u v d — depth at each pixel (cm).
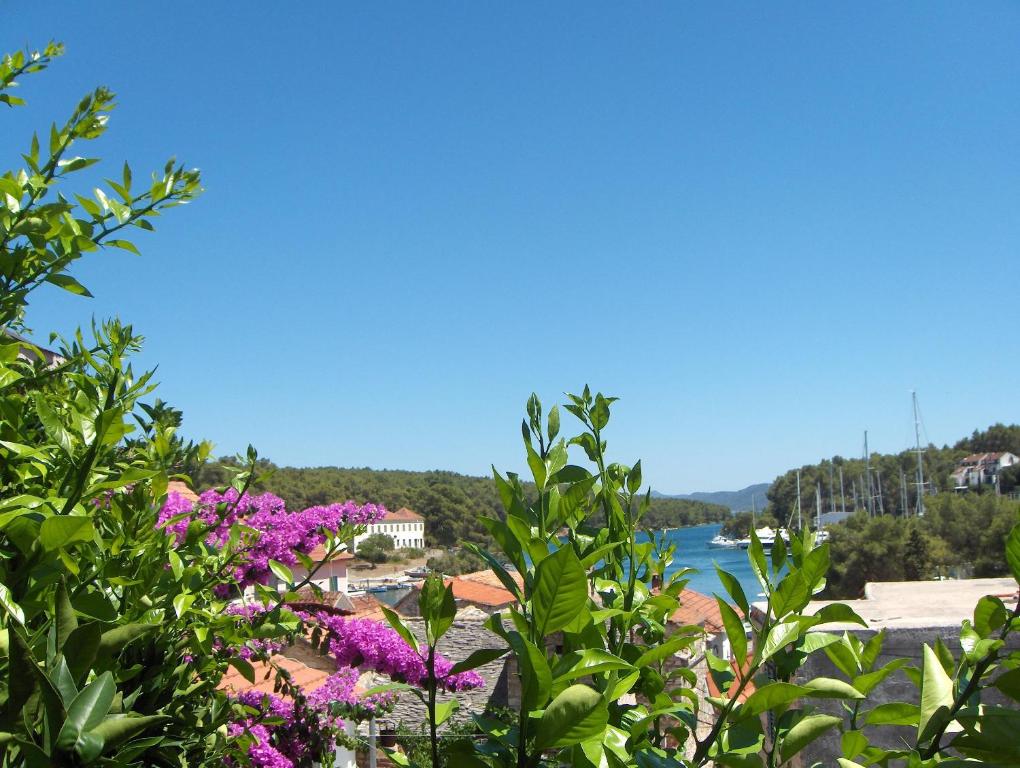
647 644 195
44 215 212
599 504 206
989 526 3509
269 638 300
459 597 1644
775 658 173
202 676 272
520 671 126
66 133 228
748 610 156
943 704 153
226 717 274
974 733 136
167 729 246
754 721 152
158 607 244
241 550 291
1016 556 141
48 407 189
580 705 118
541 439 170
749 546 165
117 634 135
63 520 154
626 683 143
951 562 3666
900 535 3769
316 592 308
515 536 150
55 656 124
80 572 204
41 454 186
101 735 109
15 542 162
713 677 177
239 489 287
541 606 128
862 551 3825
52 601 163
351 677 469
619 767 140
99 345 270
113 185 233
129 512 238
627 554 200
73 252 218
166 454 265
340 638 394
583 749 133
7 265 211
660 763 146
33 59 232
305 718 400
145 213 237
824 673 358
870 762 155
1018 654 144
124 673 159
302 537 359
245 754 295
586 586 126
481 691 1440
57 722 109
